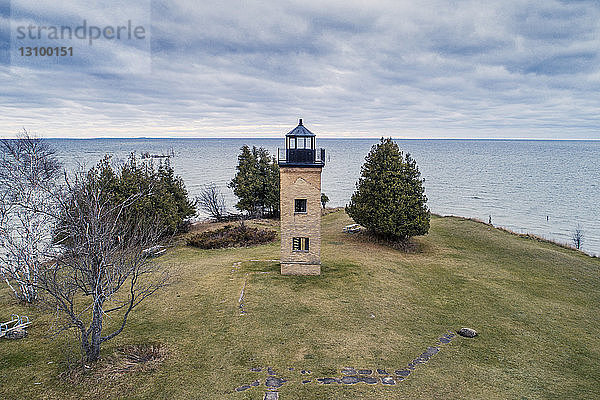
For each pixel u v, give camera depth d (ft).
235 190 204.03
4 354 56.59
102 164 132.05
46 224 75.77
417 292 90.22
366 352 60.08
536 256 128.26
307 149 90.53
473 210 328.49
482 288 96.73
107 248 56.49
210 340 61.98
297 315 71.97
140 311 73.41
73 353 57.11
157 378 51.06
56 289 53.67
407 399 48.39
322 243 129.49
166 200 135.85
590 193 420.77
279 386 50.03
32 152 77.66
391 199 123.65
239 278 91.76
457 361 60.08
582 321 81.20
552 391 53.57
